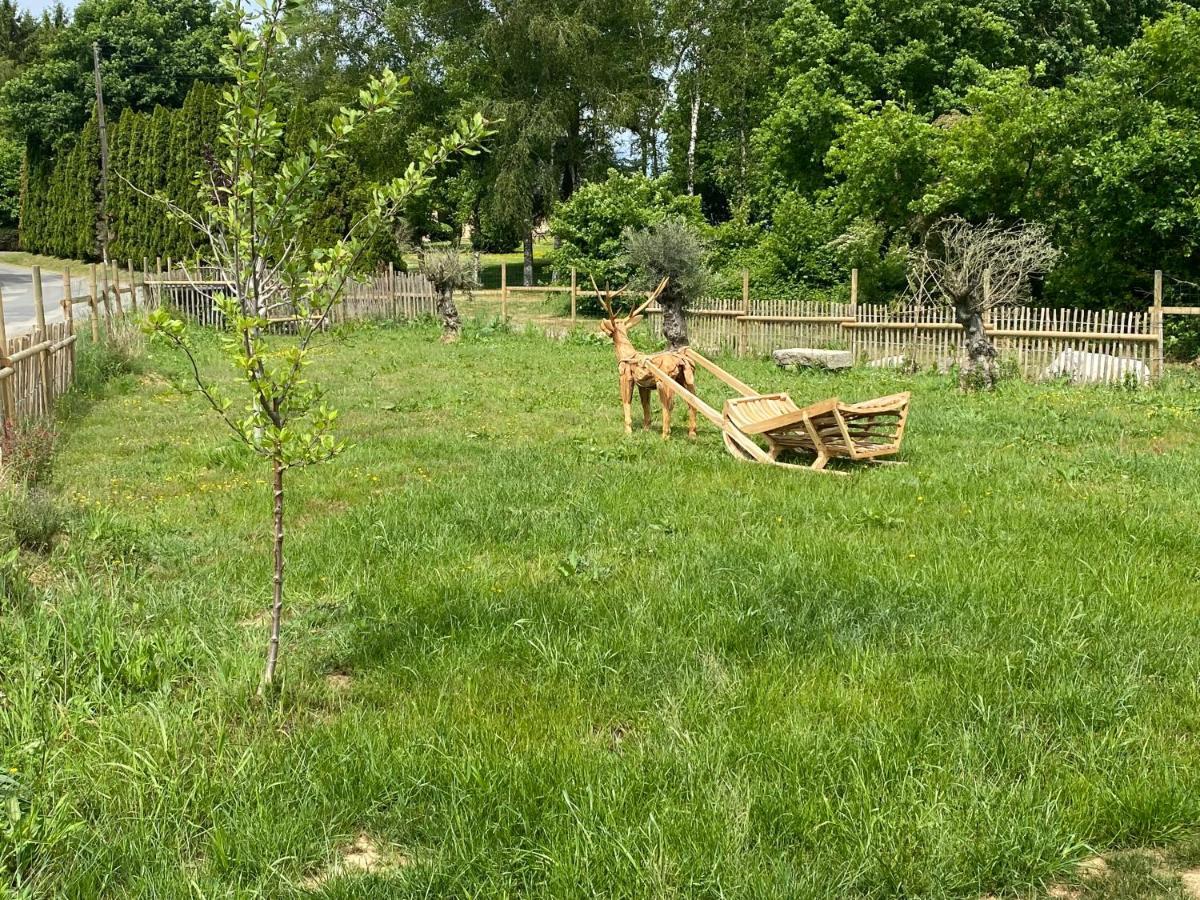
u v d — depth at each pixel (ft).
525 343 81.61
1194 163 63.26
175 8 202.28
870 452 32.17
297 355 15.12
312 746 13.82
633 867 10.90
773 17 140.05
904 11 104.99
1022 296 70.44
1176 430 39.52
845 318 65.21
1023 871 11.07
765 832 11.71
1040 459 33.47
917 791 12.34
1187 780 12.56
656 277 74.79
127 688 15.96
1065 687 14.97
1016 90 75.61
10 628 17.22
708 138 153.99
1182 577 20.24
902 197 82.23
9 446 30.50
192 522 26.27
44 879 10.92
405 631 17.98
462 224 161.79
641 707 15.06
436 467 33.60
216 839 11.50
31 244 191.93
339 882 10.89
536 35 129.39
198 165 132.16
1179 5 70.33
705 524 24.98
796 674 15.79
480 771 12.89
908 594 19.17
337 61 146.92
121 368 56.75
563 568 21.27
